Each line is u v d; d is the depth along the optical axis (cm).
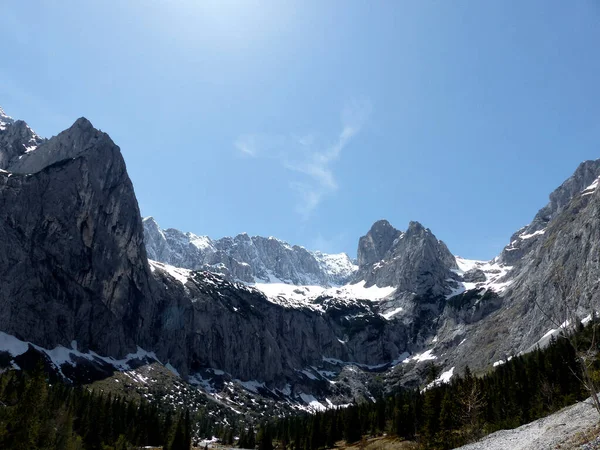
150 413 16500
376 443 13088
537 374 11719
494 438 6712
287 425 19750
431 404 10631
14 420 8625
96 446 13100
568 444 4091
